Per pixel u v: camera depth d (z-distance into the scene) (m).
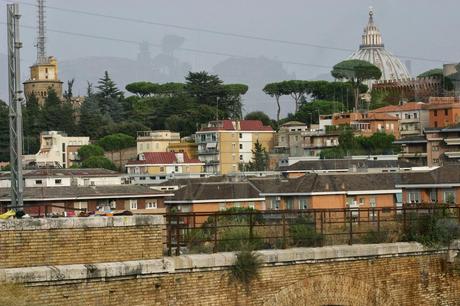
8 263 33.69
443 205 53.22
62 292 34.06
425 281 47.88
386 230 48.56
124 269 35.59
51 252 34.62
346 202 140.75
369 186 142.50
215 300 38.84
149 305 36.53
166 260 37.06
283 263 41.34
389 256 46.09
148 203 134.38
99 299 35.03
